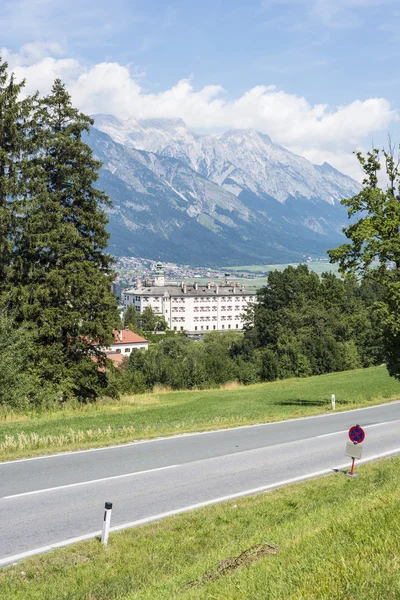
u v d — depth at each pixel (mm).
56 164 39844
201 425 26266
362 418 29766
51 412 34875
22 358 35250
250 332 104938
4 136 38594
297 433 24719
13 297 37438
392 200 31828
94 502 14273
